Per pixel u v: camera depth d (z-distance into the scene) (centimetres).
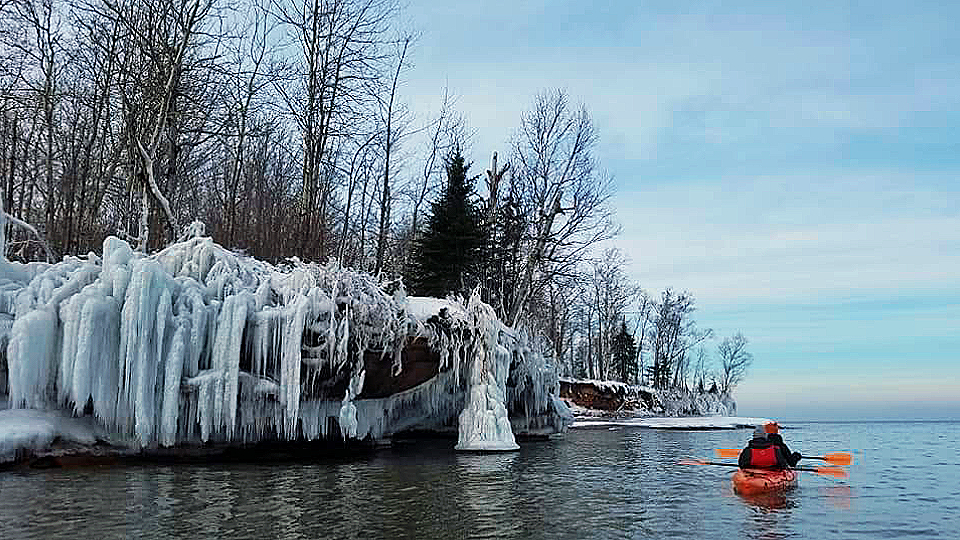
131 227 2081
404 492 1228
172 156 2136
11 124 2542
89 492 1116
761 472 1431
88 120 2531
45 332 1324
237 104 2477
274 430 1617
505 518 1023
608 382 5556
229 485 1241
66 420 1374
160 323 1396
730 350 8562
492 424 2002
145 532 868
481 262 3459
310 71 2466
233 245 2458
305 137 2473
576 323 6394
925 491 1412
